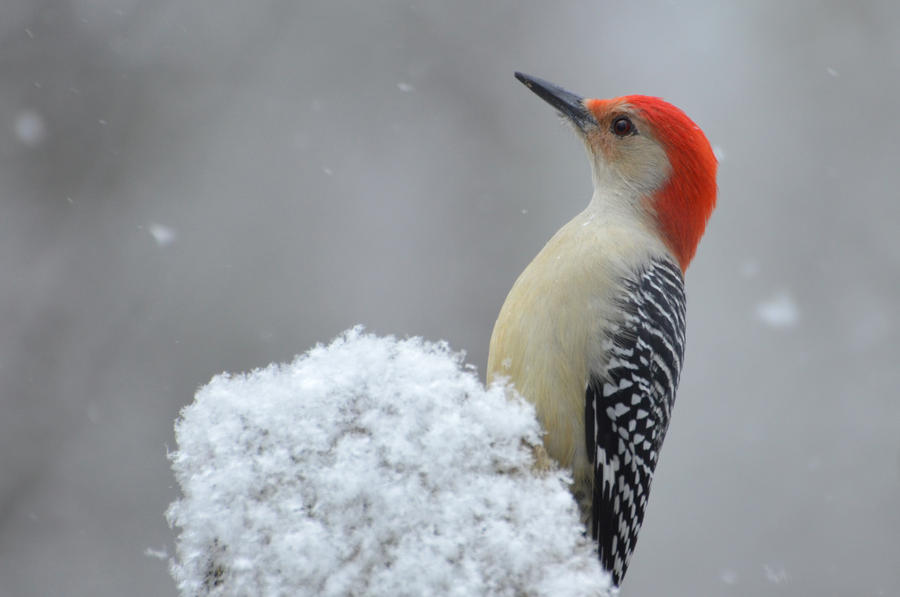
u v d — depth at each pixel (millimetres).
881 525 14562
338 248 14727
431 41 16438
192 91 14617
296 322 13750
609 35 17797
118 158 13766
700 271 16969
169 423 12500
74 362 12523
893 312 16312
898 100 18016
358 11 16031
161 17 14547
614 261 6902
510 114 16297
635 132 7719
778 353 16125
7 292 12656
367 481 5027
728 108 17906
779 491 14938
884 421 15406
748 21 18594
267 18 15500
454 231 15359
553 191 15852
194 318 13281
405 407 5305
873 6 18609
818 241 17094
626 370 6750
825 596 14000
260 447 5195
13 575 11281
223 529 4988
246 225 14070
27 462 11789
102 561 11477
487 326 14680
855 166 17703
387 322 14297
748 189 17578
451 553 4938
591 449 6691
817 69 18328
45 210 13289
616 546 6980
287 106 15164
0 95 13516
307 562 4852
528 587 4984
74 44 13969
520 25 17031
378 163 15297
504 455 5391
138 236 13539
